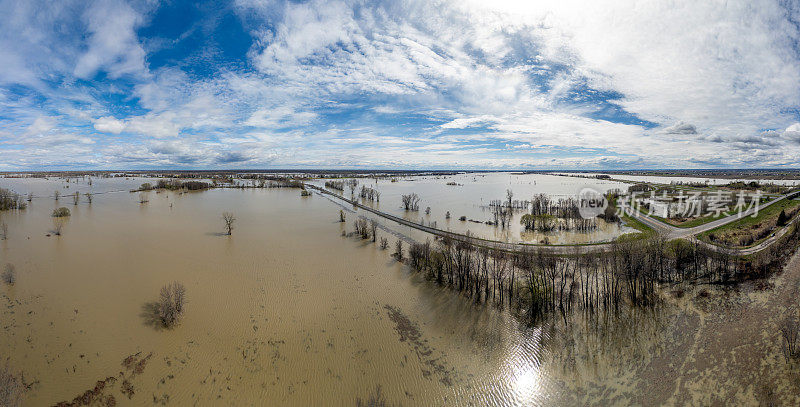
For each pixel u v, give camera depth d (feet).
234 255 254.68
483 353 146.20
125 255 248.11
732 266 228.84
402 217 431.02
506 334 159.02
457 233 337.72
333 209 485.56
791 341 147.43
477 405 120.57
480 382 130.52
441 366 137.90
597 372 137.28
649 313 178.60
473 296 190.90
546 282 187.01
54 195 585.63
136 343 142.72
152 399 115.34
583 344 153.99
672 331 163.02
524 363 141.28
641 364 141.28
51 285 192.24
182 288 170.30
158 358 134.62
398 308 179.22
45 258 236.43
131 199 562.66
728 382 129.18
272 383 125.39
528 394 126.11
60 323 154.51
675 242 260.83
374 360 139.44
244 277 213.05
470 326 164.55
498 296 191.93
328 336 153.89
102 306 170.30
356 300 186.50
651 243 233.76
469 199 635.25
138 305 172.65
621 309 182.19
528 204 554.05
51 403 111.45
